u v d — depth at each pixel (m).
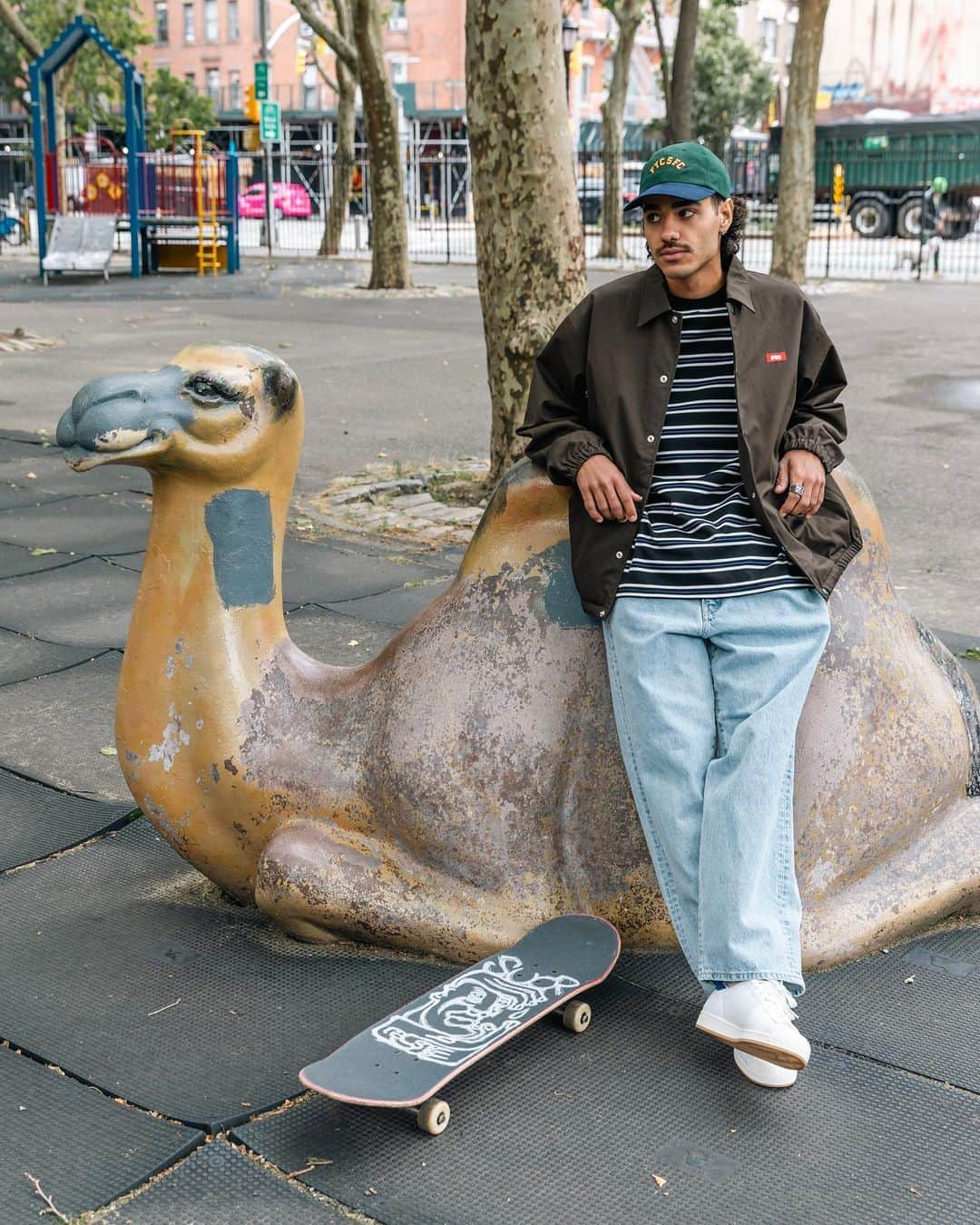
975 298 23.06
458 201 54.81
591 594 2.81
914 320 19.23
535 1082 2.71
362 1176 2.43
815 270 29.17
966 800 3.28
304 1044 2.82
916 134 36.88
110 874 3.63
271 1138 2.53
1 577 6.59
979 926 3.33
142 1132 2.54
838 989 3.04
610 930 2.94
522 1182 2.42
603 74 61.03
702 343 2.83
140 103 26.69
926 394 12.66
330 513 8.05
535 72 7.24
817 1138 2.55
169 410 2.89
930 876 3.17
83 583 6.50
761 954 2.59
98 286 24.50
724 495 2.80
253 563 3.09
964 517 7.99
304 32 58.12
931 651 3.25
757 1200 2.39
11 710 4.87
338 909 3.04
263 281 25.61
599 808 2.97
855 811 3.06
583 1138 2.54
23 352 15.09
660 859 2.77
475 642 3.00
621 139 30.42
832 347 2.91
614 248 30.95
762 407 2.78
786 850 2.71
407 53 58.62
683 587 2.77
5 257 32.62
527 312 7.68
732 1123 2.59
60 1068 2.74
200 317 19.23
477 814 2.98
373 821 3.08
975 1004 3.00
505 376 7.84
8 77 48.75
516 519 3.00
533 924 2.99
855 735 3.03
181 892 3.52
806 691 2.76
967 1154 2.52
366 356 15.28
